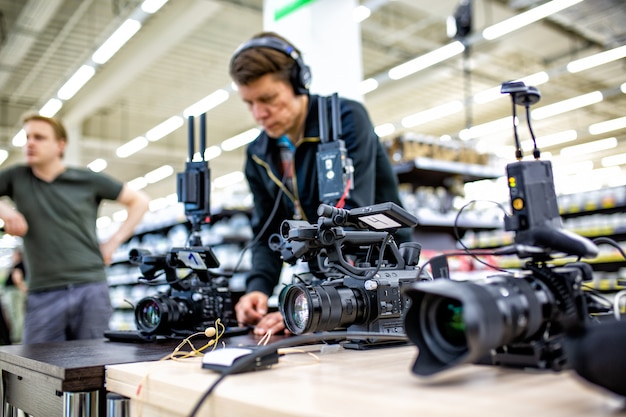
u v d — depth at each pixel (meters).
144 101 9.99
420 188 4.55
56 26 6.91
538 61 8.72
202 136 1.43
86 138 11.37
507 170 0.71
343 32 3.72
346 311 0.90
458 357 0.54
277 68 1.46
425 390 0.53
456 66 8.68
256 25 7.22
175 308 1.22
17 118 10.35
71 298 2.20
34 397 1.01
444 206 4.28
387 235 1.02
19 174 2.25
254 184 1.79
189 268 1.31
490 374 0.60
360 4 6.28
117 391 0.78
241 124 11.62
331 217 0.95
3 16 6.66
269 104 1.50
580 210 4.73
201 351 1.00
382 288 0.94
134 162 13.88
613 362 0.45
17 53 7.23
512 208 0.70
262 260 1.64
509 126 10.47
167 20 6.35
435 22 7.57
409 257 1.07
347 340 0.95
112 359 0.90
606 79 9.71
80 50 7.66
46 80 8.71
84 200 2.32
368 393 0.52
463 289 0.53
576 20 6.65
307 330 0.85
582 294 0.67
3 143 11.62
